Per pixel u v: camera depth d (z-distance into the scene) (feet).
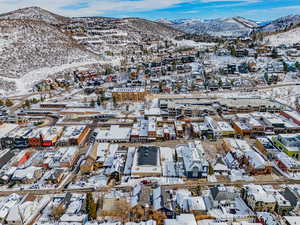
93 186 269.85
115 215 223.30
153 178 280.10
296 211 223.51
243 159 307.37
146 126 399.85
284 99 514.68
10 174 285.02
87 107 501.15
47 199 251.39
